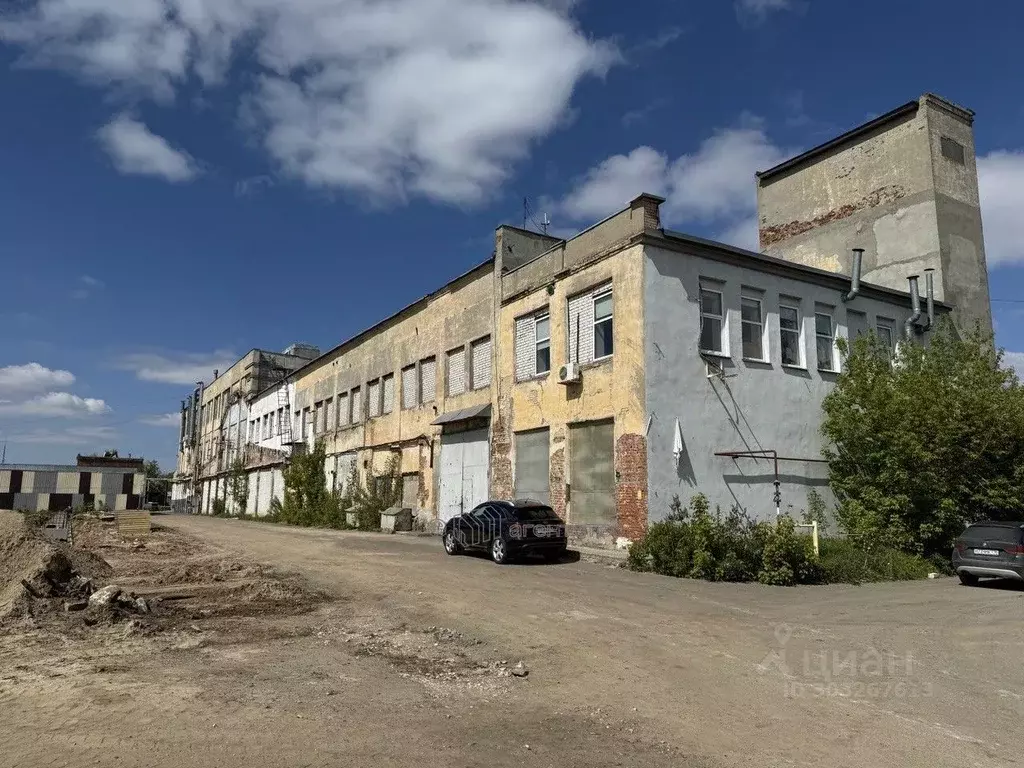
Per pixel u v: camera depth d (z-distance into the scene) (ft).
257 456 181.37
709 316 66.28
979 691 23.70
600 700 21.59
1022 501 65.77
